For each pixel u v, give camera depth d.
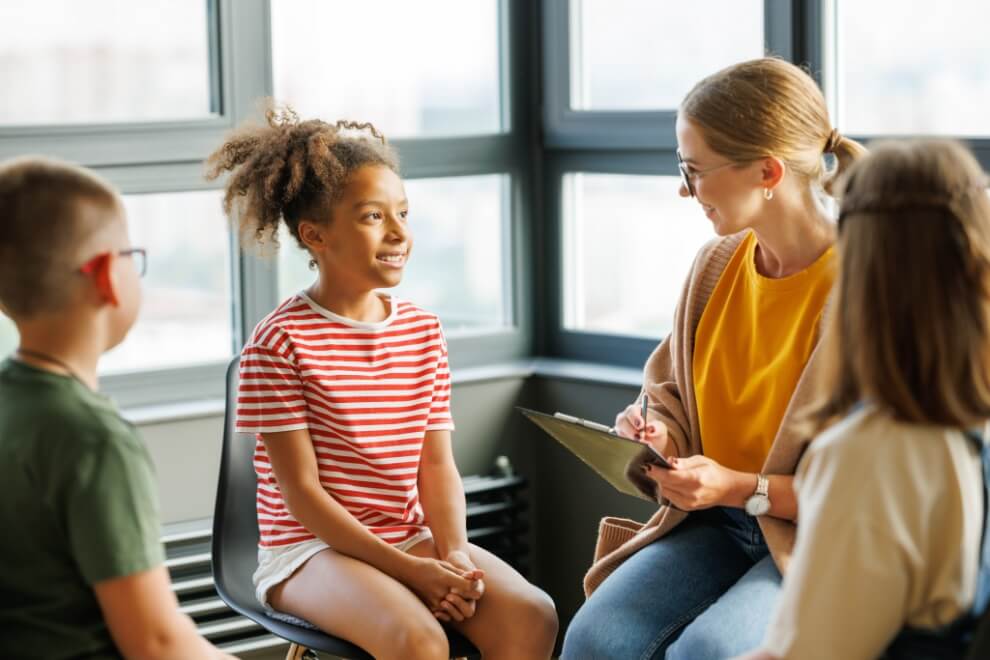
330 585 1.97
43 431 1.41
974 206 1.28
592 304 3.06
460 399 2.90
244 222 2.21
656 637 1.92
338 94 2.87
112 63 2.63
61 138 2.56
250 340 2.12
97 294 1.48
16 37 2.54
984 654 1.20
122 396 2.67
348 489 2.10
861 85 2.54
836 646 1.24
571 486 2.95
